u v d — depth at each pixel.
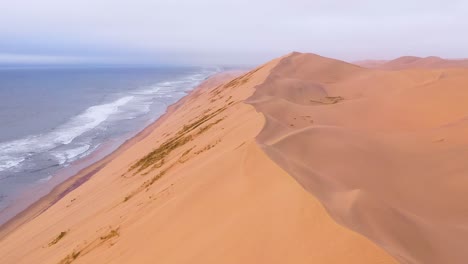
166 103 61.88
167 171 13.96
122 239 8.84
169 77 150.12
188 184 10.02
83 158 29.45
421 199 9.51
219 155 11.61
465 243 6.63
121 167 20.31
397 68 81.81
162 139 23.42
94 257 8.70
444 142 13.55
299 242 5.07
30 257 11.66
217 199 8.00
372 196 7.07
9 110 58.22
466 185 10.02
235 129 15.02
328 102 26.30
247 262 5.21
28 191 22.53
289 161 9.15
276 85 27.52
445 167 11.36
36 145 34.00
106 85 109.94
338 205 6.12
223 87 40.28
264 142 11.16
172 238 7.41
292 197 6.25
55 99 73.06
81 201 16.34
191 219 7.79
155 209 9.62
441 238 6.47
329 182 8.55
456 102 19.86
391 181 10.42
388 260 4.20
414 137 14.38
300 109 19.70
